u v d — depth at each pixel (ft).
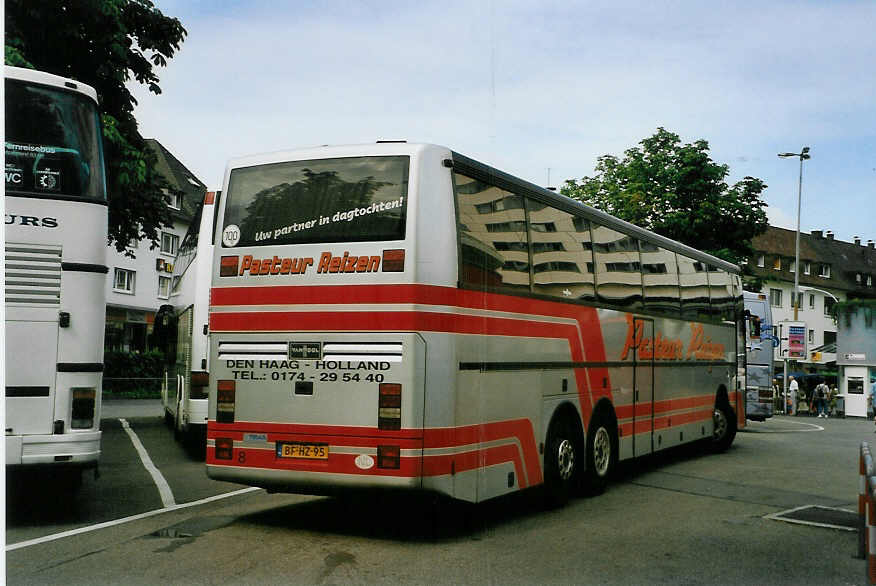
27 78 28.53
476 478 27.22
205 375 46.75
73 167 28.66
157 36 66.74
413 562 23.31
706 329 52.31
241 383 27.32
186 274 52.60
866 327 147.54
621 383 39.14
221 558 23.36
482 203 28.58
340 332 26.16
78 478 30.78
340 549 24.75
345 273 26.30
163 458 48.21
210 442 27.58
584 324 35.47
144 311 177.88
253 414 27.09
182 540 25.66
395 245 25.86
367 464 25.54
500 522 29.81
